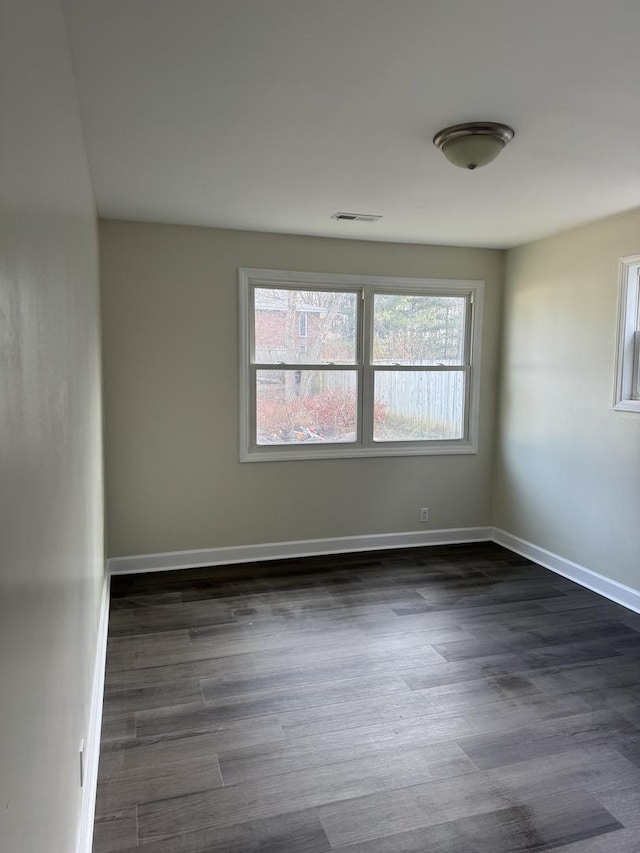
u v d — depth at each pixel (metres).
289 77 1.96
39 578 0.98
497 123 2.31
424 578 4.11
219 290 4.14
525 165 2.79
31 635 0.90
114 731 2.37
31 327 0.94
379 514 4.72
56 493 1.24
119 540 4.11
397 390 4.71
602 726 2.44
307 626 3.33
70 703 1.44
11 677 0.74
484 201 3.40
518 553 4.68
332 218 3.80
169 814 1.94
